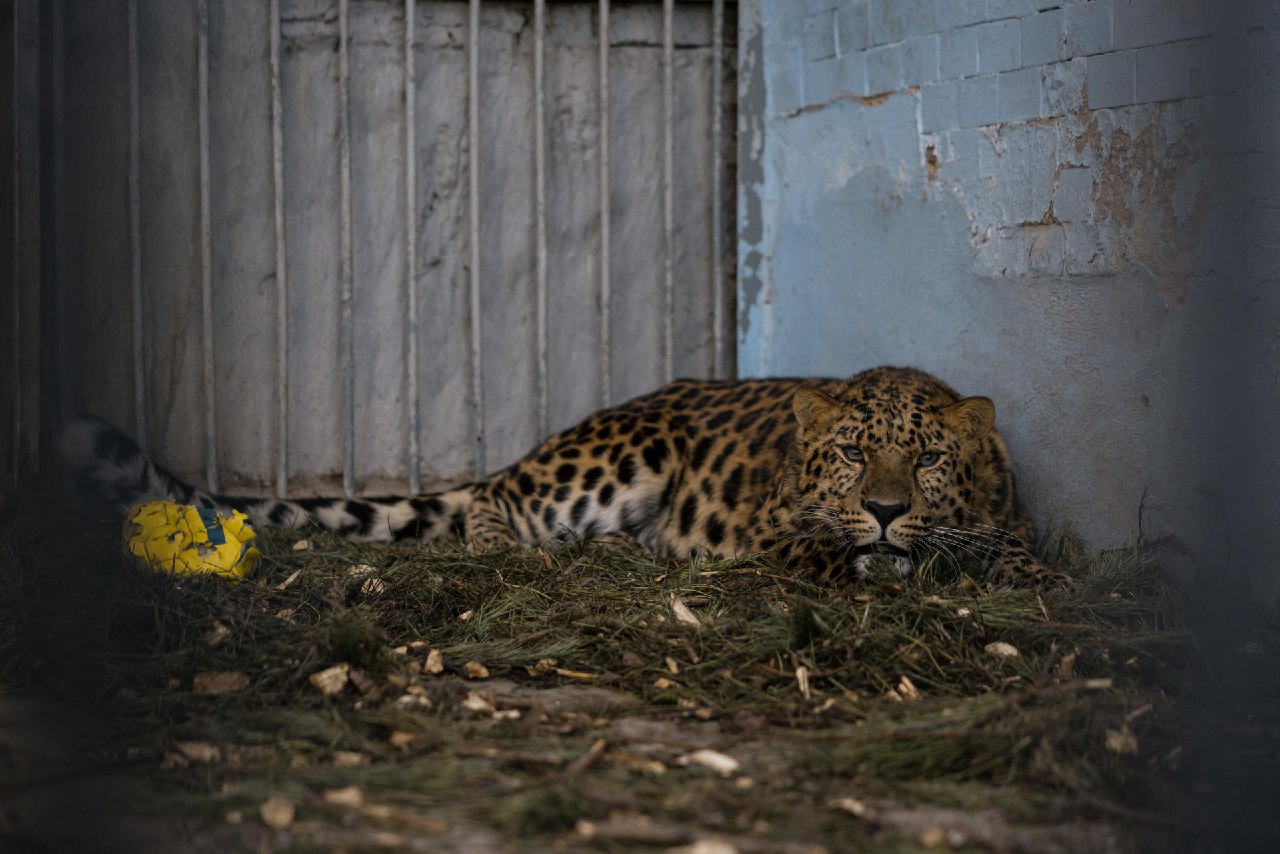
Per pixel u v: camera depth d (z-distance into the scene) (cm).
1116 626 617
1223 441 642
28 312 833
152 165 877
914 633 589
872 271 848
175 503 684
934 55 787
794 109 904
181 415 900
